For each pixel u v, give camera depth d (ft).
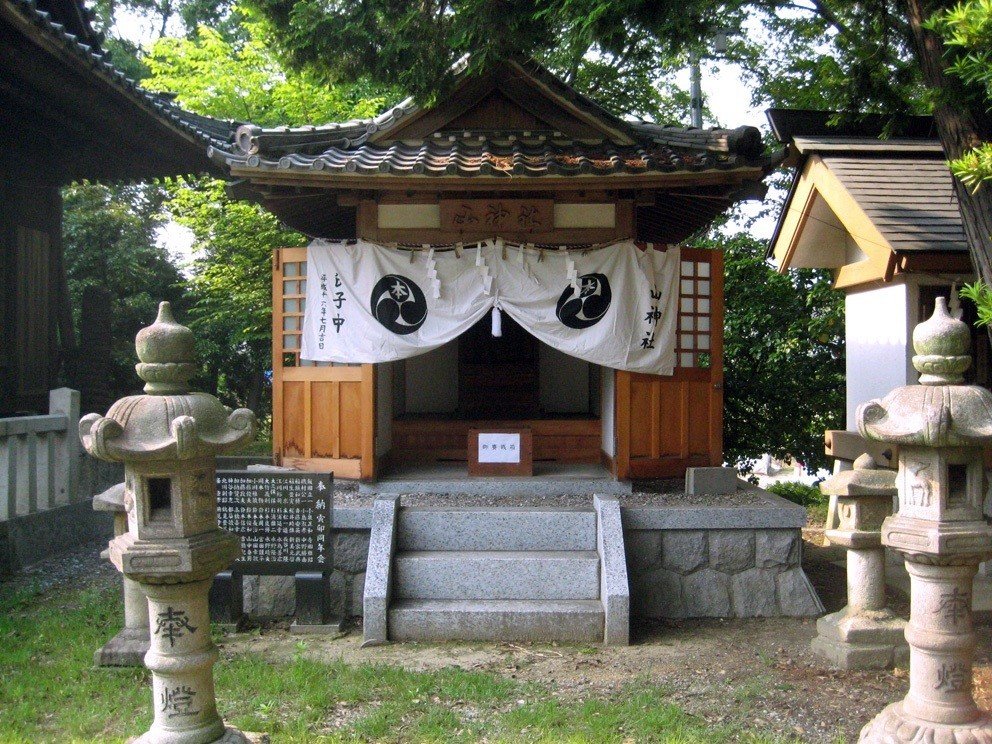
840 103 23.17
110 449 11.36
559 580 20.45
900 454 13.05
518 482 24.86
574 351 23.99
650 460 24.89
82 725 14.40
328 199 26.25
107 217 63.16
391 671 16.74
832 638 18.02
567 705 15.30
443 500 23.41
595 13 18.97
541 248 24.04
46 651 18.22
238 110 47.44
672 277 24.76
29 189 36.04
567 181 22.52
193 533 12.05
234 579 20.01
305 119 47.03
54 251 37.65
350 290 24.38
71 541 28.55
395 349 24.13
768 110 31.53
